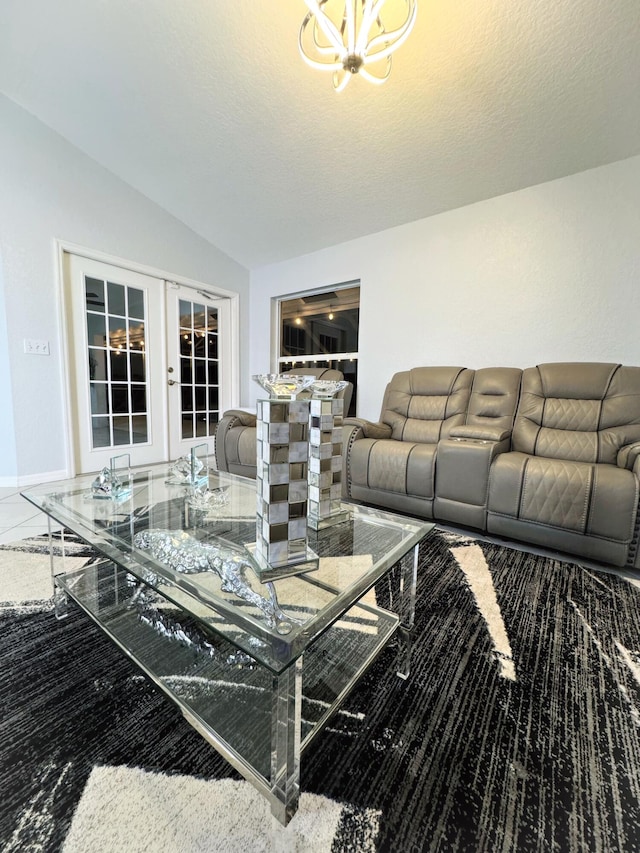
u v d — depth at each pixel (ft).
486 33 5.75
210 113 7.97
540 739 2.75
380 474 7.63
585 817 2.24
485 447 6.42
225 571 3.06
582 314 8.00
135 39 6.69
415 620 4.17
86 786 2.39
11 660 3.49
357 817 2.23
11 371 8.74
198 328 13.04
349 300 12.31
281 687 2.15
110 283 10.53
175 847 2.08
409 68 6.42
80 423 10.07
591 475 5.44
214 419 13.80
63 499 4.67
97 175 9.95
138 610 3.78
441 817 2.23
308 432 2.86
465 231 9.39
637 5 5.11
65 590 4.14
